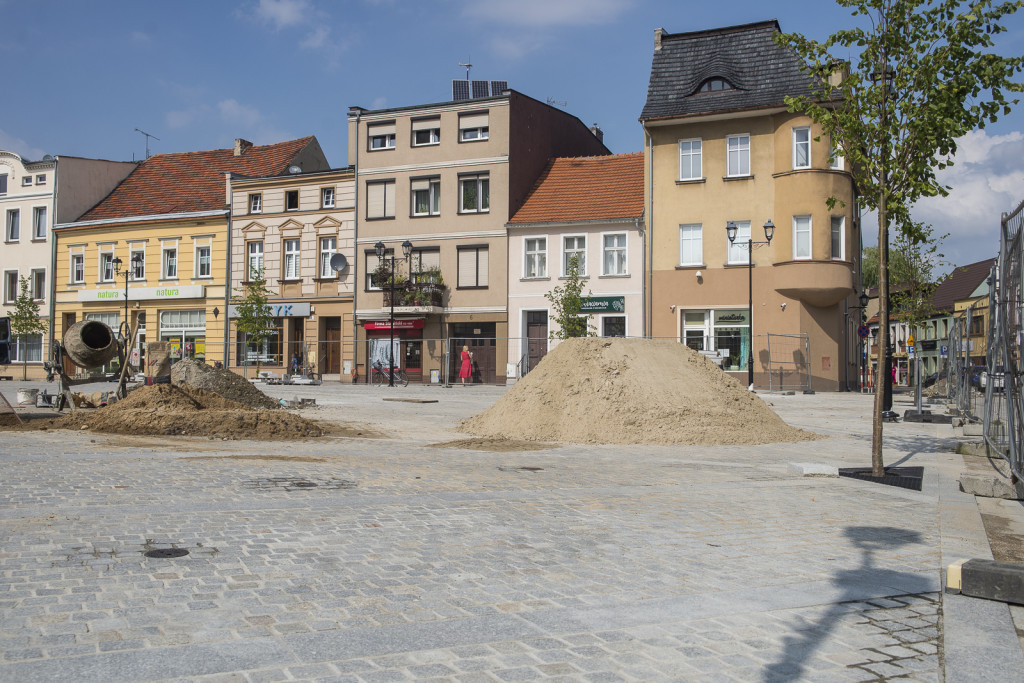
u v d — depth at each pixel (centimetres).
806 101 1026
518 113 4056
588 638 403
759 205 3434
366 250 4231
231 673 345
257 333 4238
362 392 3183
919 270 3903
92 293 4872
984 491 834
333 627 408
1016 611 448
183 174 5031
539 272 3909
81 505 684
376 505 730
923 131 948
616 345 1634
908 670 369
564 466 1055
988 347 1146
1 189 5206
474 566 533
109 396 1769
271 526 631
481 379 3966
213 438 1327
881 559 570
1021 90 924
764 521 699
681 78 3628
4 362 5194
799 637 411
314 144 4872
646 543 610
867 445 1367
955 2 930
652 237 3603
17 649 366
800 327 3350
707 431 1409
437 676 349
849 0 966
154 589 461
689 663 373
